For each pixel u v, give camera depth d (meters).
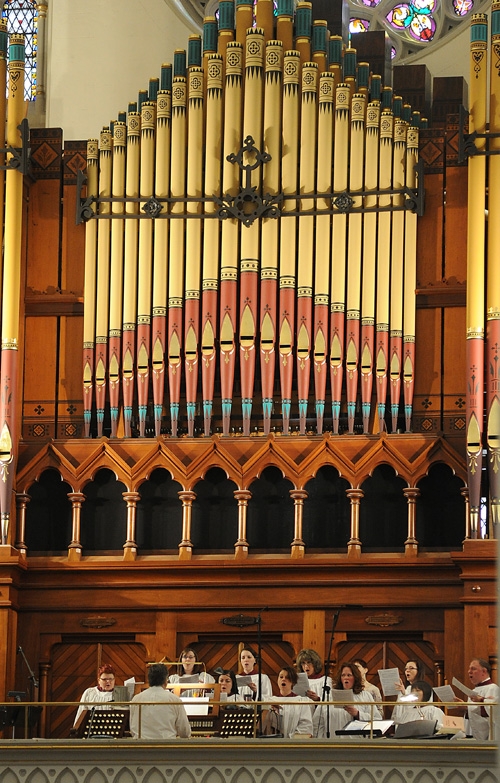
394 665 23.31
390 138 24.36
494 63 24.25
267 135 24.47
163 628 23.70
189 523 23.77
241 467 23.75
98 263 24.66
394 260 24.11
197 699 19.58
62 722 23.64
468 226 23.77
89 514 24.31
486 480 23.67
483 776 18.34
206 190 24.50
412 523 23.39
